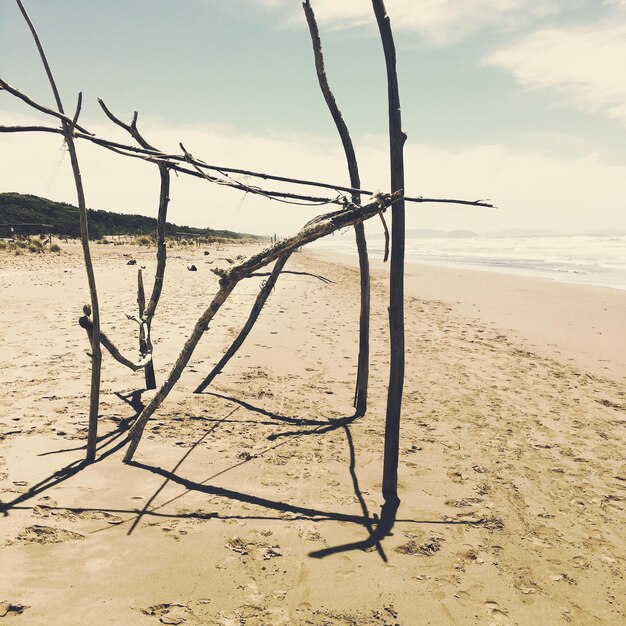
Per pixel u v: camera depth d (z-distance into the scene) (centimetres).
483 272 2733
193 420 516
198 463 421
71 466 393
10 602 240
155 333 886
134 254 2917
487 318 1326
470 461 459
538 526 354
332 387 670
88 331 408
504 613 262
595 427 568
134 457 420
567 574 300
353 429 523
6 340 798
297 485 396
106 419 498
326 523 342
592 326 1220
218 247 4447
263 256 370
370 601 265
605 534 348
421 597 271
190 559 289
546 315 1374
